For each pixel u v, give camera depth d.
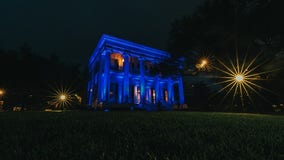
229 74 17.92
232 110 19.67
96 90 31.47
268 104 17.53
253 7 14.20
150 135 2.78
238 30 14.58
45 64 28.42
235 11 15.12
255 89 17.25
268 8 12.84
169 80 34.69
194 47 18.44
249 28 14.17
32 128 3.48
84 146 2.03
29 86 25.62
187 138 2.44
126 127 3.64
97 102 25.89
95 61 34.84
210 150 1.85
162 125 4.00
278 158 1.66
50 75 27.48
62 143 2.20
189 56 19.47
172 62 20.28
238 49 15.69
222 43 15.65
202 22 16.31
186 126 3.84
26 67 25.22
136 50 30.05
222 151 1.81
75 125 3.95
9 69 23.47
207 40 16.59
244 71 16.11
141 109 22.28
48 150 1.87
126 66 28.36
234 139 2.41
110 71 27.45
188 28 17.19
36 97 27.41
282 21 12.33
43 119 5.57
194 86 38.81
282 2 11.97
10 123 4.38
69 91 30.41
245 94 18.38
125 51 28.62
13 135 2.72
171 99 34.97
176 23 18.48
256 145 2.08
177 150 1.90
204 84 36.06
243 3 14.75
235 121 5.18
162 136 2.64
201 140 2.31
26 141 2.34
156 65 21.91
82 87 33.72
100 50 29.80
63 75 29.58
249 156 1.67
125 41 28.75
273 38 14.38
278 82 15.39
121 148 1.96
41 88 27.23
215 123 4.52
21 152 1.81
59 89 29.02
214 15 15.72
